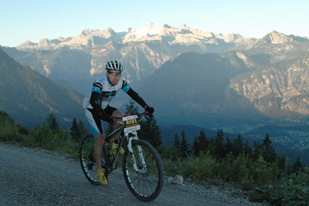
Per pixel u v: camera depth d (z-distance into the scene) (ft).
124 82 13.79
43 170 17.35
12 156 21.47
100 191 13.97
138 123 13.35
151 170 12.36
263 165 20.84
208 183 18.47
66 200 12.26
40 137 29.14
